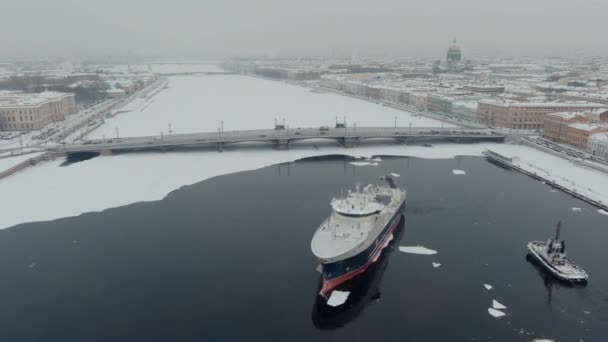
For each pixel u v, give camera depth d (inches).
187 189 6584.6
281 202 5994.1
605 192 6274.6
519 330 3326.8
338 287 3919.8
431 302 3688.5
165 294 3786.9
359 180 7057.1
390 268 4254.4
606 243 4744.1
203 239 4827.8
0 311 3572.8
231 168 7800.2
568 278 3964.1
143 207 5821.9
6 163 7613.2
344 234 4126.5
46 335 3280.0
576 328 3356.3
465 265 4288.9
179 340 3211.1
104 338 3240.7
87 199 6131.9
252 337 3240.7
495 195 6304.1
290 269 4195.4
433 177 7239.2
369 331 3316.9
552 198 6190.9
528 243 4707.2
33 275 4109.3
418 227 5172.2
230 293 3801.7
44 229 5128.0
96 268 4224.9
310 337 3248.0
